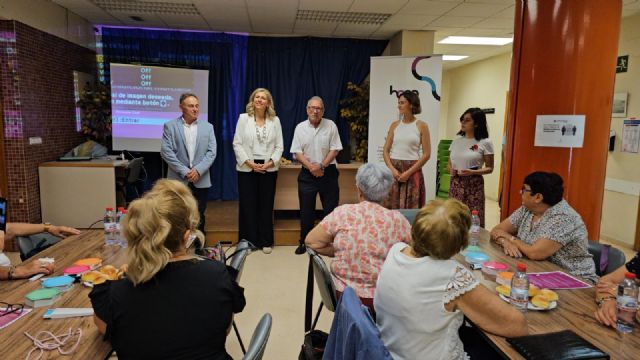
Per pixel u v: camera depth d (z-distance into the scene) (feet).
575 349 3.96
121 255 6.53
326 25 17.51
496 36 19.52
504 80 24.57
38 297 4.73
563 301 5.24
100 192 14.64
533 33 9.47
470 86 28.84
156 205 3.75
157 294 3.61
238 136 13.61
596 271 7.02
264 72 19.48
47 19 14.55
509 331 4.23
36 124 13.98
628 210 15.46
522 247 7.05
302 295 10.87
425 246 4.41
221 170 19.85
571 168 9.31
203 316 3.66
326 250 6.66
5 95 13.01
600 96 9.10
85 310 4.62
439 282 4.25
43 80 14.32
